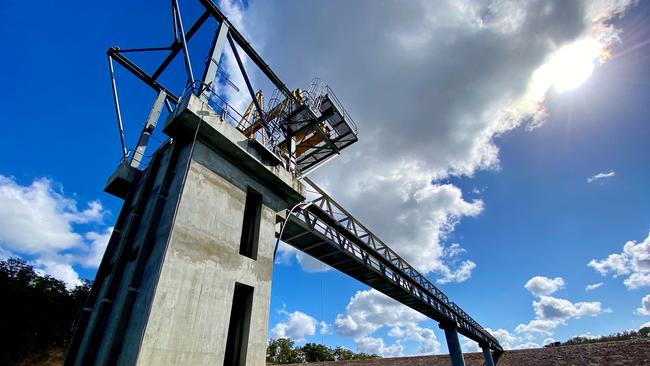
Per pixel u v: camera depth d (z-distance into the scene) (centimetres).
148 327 627
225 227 895
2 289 4728
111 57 1190
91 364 686
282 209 1200
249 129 1509
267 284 981
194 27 1184
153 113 1220
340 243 1889
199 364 693
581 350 4706
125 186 1057
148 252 777
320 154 1745
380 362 5762
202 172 883
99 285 852
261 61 1280
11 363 4347
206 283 776
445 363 5200
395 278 2508
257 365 845
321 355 8812
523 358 5050
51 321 5000
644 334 8812
